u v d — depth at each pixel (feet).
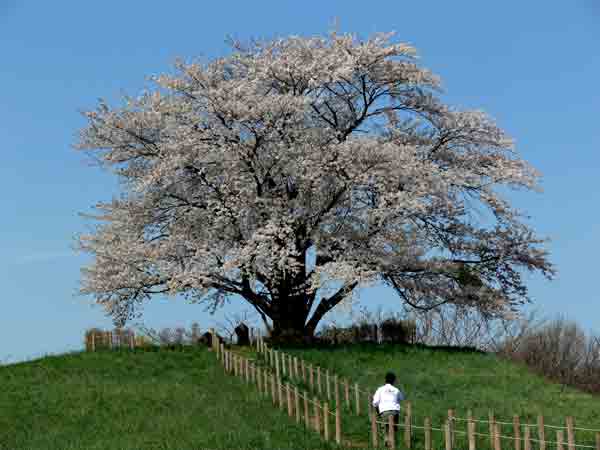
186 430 81.92
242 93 121.90
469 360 113.50
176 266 120.57
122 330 125.08
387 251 123.03
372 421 78.74
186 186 123.85
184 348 120.88
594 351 115.65
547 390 102.22
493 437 76.38
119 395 98.43
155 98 122.93
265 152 122.31
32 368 114.62
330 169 120.98
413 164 120.26
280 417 86.89
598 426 85.76
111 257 120.88
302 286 118.42
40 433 86.58
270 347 117.80
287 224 119.85
